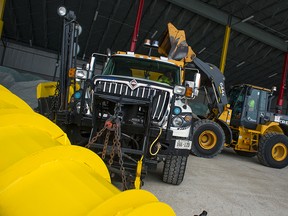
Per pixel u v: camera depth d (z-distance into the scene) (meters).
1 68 14.04
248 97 8.48
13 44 21.92
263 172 6.67
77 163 1.09
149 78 4.67
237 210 3.46
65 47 4.02
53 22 16.81
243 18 13.42
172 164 3.82
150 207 0.81
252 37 14.22
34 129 1.33
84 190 0.90
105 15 14.79
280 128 8.49
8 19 17.48
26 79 14.47
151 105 3.12
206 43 15.98
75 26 4.05
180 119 3.62
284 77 15.39
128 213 0.75
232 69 20.78
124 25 15.37
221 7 12.89
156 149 3.37
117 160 3.09
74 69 3.70
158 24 14.50
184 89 3.52
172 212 0.86
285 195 4.63
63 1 13.95
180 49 6.19
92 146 3.03
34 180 0.92
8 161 1.01
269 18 13.00
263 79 22.53
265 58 17.56
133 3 13.12
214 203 3.56
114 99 3.13
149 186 3.76
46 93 5.59
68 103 3.98
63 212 0.80
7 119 1.28
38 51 22.56
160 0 12.66
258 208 3.69
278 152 7.86
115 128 2.65
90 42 18.88
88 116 3.54
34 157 0.99
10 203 0.84
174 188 3.85
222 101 8.04
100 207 0.78
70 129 3.68
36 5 14.86
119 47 18.81
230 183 4.83
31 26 18.08
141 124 3.31
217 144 7.30
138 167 2.85
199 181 4.57
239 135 8.35
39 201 0.84
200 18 13.60
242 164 7.46
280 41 14.90
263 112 8.63
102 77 3.62
